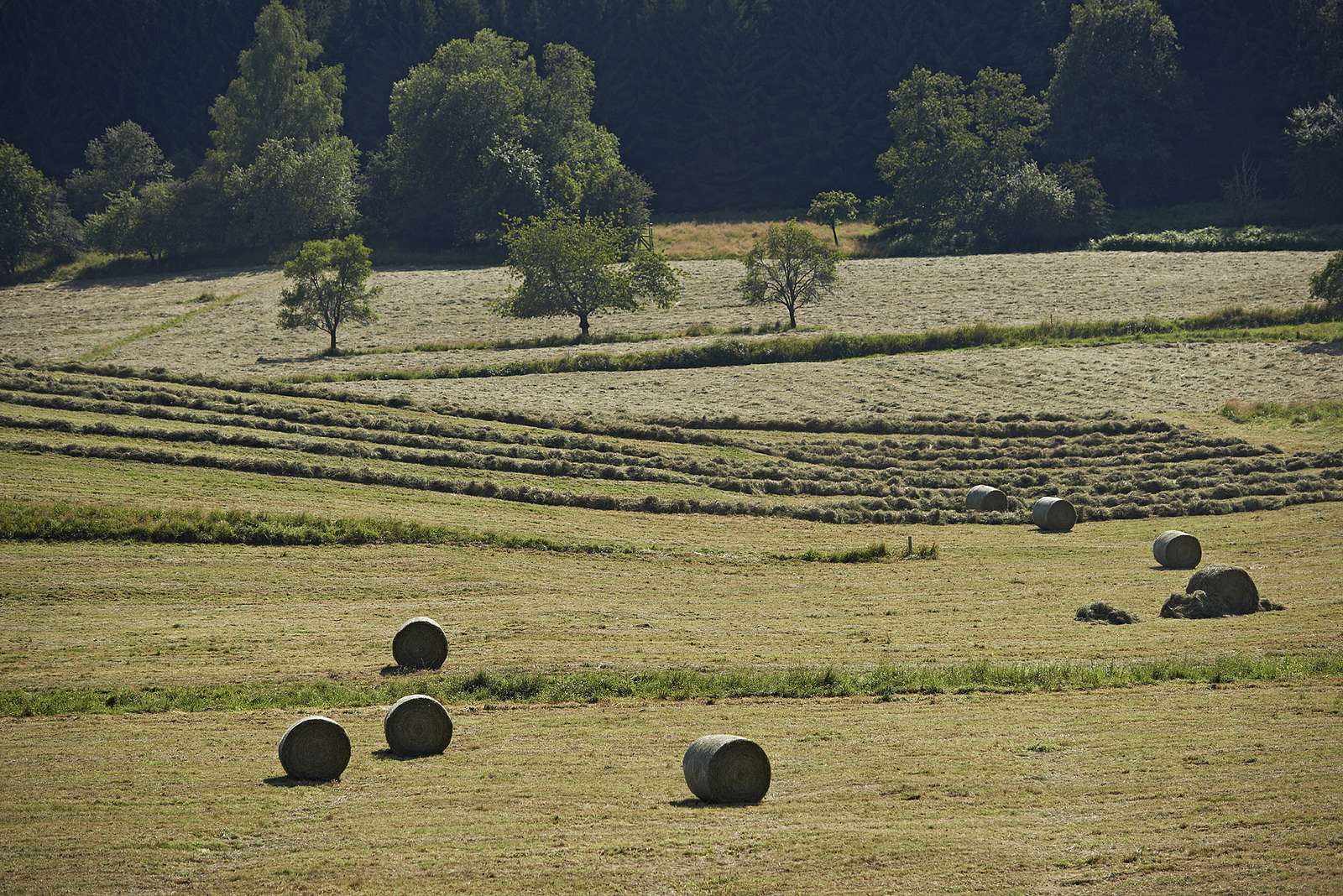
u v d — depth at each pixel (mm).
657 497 178750
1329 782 62938
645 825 60531
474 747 77000
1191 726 75688
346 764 71062
